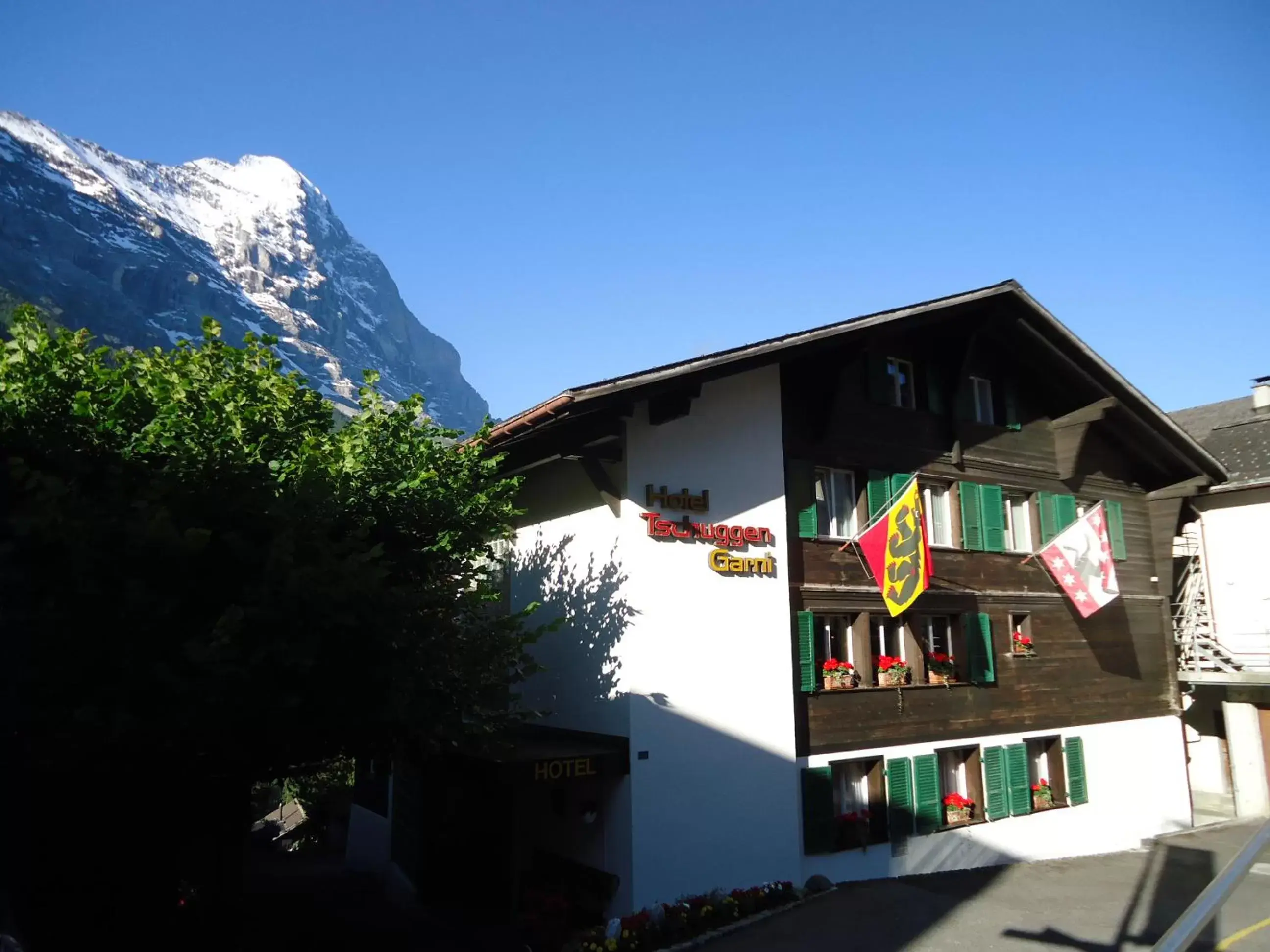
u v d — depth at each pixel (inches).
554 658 506.9
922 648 582.2
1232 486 802.2
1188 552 831.7
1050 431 701.3
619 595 459.2
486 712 379.2
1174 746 732.0
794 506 524.1
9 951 324.5
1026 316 637.9
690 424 486.3
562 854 483.5
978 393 668.7
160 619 287.1
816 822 491.2
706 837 452.4
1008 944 384.2
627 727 442.0
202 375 351.6
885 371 595.8
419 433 400.2
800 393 542.6
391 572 372.2
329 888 634.8
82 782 352.8
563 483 517.7
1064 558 617.3
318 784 911.7
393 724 340.8
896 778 536.4
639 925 388.2
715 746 464.4
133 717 274.5
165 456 315.0
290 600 294.8
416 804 608.4
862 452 568.4
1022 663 634.2
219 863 385.7
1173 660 746.8
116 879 376.8
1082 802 644.7
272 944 452.1
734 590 486.3
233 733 320.5
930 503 615.5
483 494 395.5
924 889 483.8
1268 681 703.1
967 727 585.9
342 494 349.4
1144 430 722.2
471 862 527.8
